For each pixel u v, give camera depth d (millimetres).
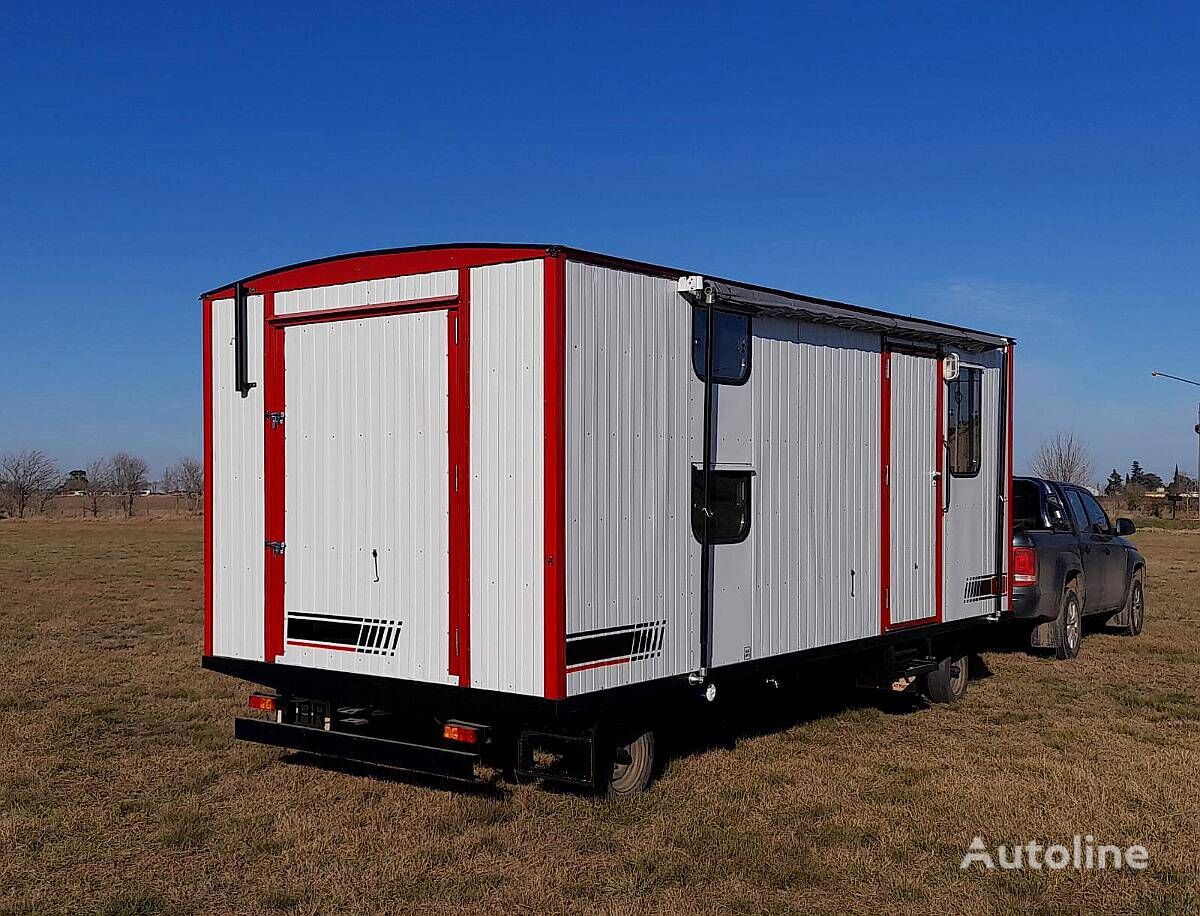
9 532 38844
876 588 7910
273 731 6293
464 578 5723
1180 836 5703
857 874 5141
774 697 9398
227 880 5035
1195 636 13492
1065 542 11844
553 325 5418
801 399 7160
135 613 15023
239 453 6645
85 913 4652
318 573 6297
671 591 6070
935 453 8641
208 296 6797
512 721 5883
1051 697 9523
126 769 6879
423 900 4793
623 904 4742
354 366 6148
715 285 6125
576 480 5500
